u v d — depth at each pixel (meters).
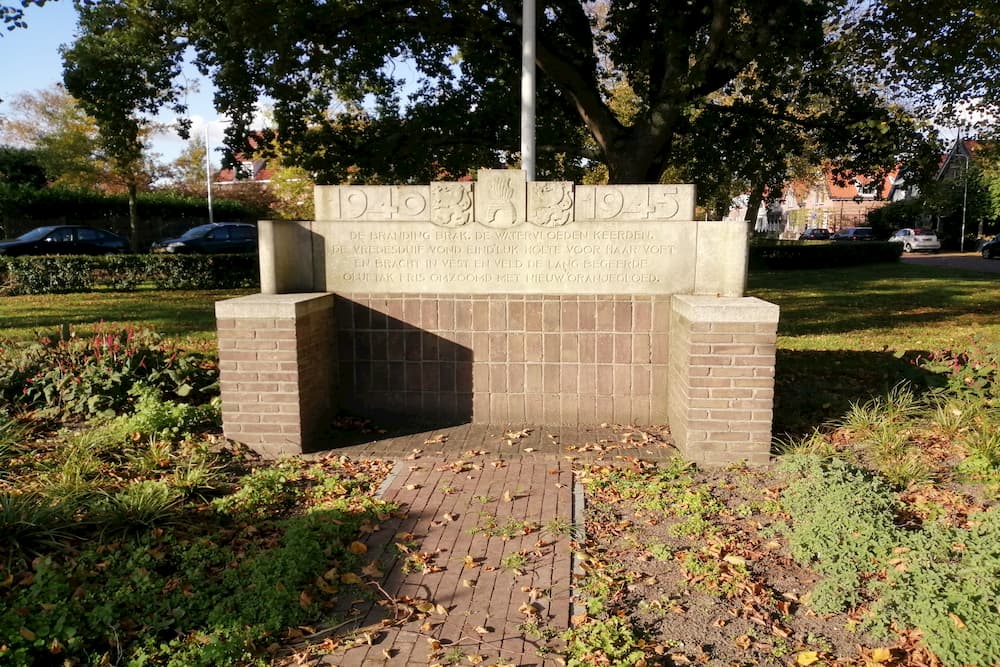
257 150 13.24
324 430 6.37
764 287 19.77
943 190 41.31
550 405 6.53
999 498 4.66
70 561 3.76
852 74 13.38
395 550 4.12
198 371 7.18
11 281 17.59
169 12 11.42
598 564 3.94
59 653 3.09
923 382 7.07
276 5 10.24
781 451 5.67
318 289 6.61
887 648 3.15
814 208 66.94
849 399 6.82
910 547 3.91
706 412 5.44
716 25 10.68
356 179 14.73
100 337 7.53
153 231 31.91
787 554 4.07
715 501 4.75
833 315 13.73
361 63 13.29
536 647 3.21
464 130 14.16
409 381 6.63
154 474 5.14
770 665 3.10
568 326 6.42
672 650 3.20
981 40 11.31
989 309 14.56
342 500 4.77
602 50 14.77
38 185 32.50
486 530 4.35
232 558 3.94
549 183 6.29
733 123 13.99
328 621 3.41
